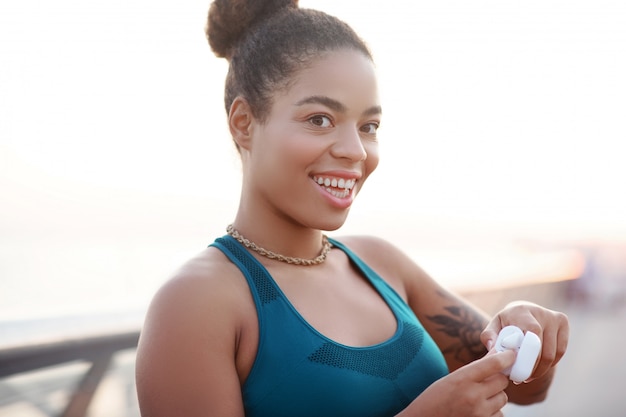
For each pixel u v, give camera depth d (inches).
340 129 34.2
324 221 34.3
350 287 38.9
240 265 34.5
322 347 33.3
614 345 213.2
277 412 32.3
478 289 134.8
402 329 37.7
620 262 273.4
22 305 244.4
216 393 30.1
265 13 38.1
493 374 30.8
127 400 71.2
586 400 152.5
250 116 36.1
